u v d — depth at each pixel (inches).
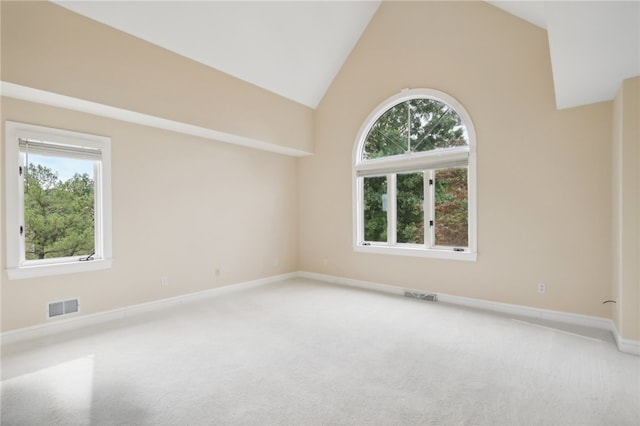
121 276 137.2
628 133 100.0
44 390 80.0
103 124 131.6
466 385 82.4
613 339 111.1
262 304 155.9
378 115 184.5
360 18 177.6
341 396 77.6
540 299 134.0
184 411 71.8
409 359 97.1
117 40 121.1
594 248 123.0
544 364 93.5
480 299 148.8
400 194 179.6
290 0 146.3
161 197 150.8
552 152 130.8
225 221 178.7
